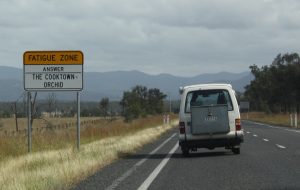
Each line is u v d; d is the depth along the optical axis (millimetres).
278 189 11938
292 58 96188
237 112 20047
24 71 21609
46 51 21578
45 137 27719
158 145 27391
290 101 95500
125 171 15719
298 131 40531
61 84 21641
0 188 11734
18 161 17906
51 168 15109
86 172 15117
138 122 57812
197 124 19891
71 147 22938
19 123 53531
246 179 13594
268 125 56938
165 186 12719
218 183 13031
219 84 20375
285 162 17438
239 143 20062
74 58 21609
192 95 20297
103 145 25078
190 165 17219
